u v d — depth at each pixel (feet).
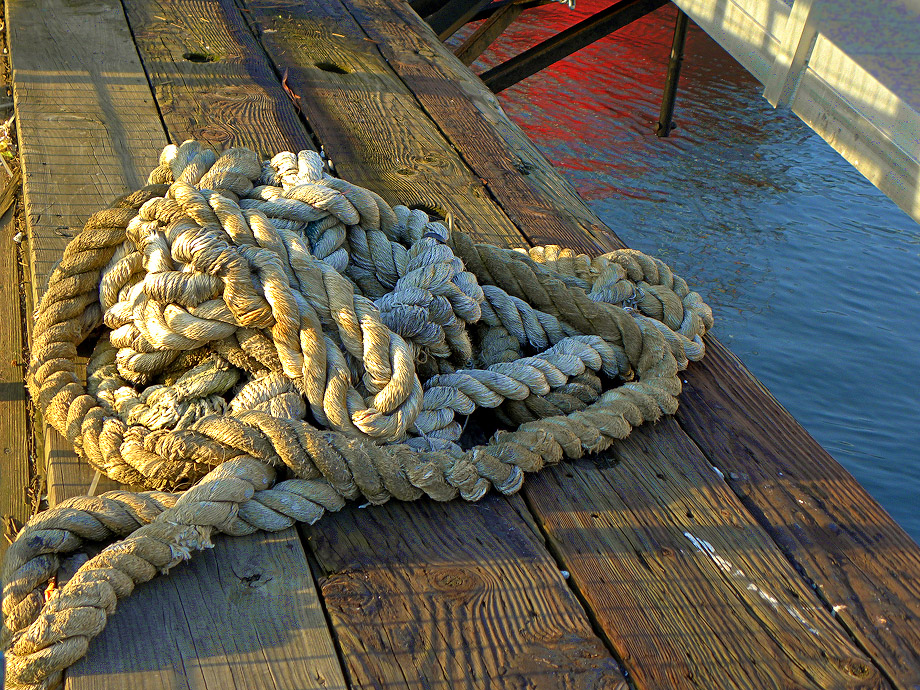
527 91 38.91
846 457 21.35
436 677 5.36
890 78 8.29
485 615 5.78
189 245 6.53
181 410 6.59
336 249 7.46
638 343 7.84
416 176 10.62
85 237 7.14
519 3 23.06
